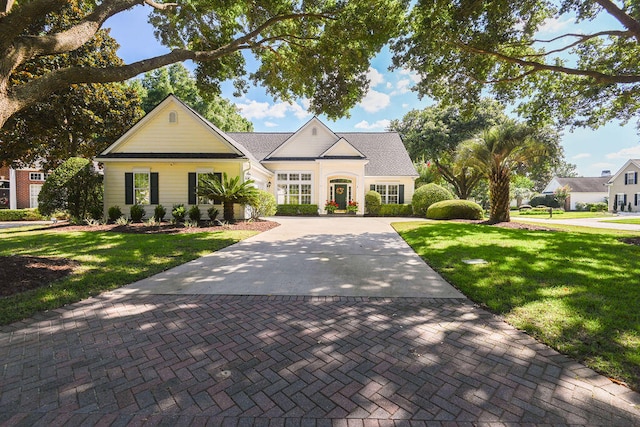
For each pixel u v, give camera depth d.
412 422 1.82
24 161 18.39
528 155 13.95
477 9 7.77
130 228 11.35
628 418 1.82
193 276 5.12
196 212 13.30
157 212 13.58
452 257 6.34
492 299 3.86
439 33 8.35
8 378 2.25
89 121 16.00
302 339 2.89
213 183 12.59
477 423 1.80
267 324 3.24
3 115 4.66
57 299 3.89
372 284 4.68
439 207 17.19
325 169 20.81
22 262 5.30
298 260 6.35
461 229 11.08
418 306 3.77
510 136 13.51
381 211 21.11
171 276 5.11
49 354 2.60
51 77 5.23
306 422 1.82
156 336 2.95
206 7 8.44
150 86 32.88
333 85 10.20
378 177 21.83
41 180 23.88
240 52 10.61
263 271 5.45
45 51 5.22
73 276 4.96
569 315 3.30
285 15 8.30
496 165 14.44
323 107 10.50
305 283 4.73
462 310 3.62
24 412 1.89
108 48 16.28
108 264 5.81
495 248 7.23
